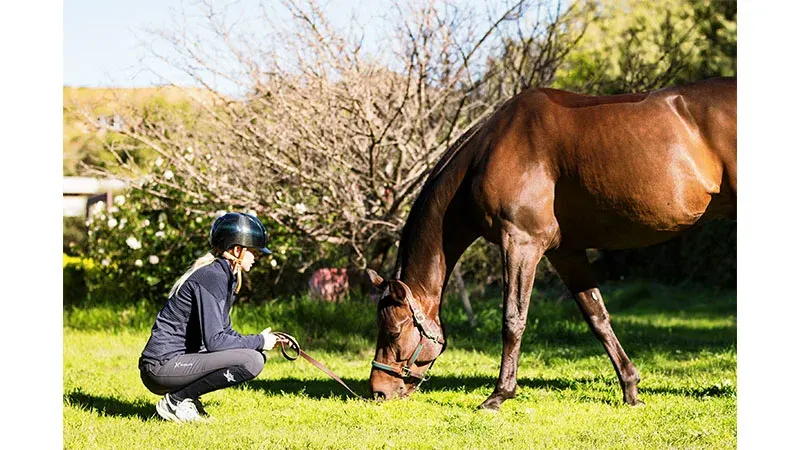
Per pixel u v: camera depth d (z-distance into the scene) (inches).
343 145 354.6
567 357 335.3
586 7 442.3
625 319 502.0
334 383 260.1
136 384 252.7
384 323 214.8
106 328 410.0
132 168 386.6
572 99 208.8
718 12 682.8
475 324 408.8
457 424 189.0
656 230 203.0
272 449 168.2
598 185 200.1
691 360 326.0
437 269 218.1
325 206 365.4
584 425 192.1
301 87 348.8
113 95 362.9
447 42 341.4
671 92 201.2
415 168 369.1
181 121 391.2
